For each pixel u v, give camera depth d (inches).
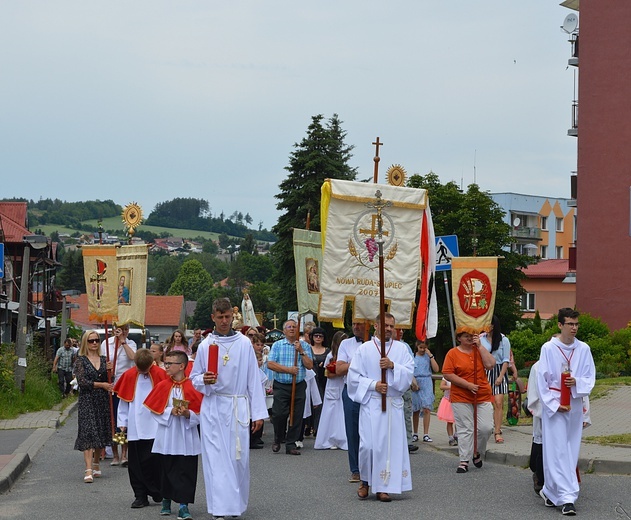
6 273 1672.0
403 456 441.4
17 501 455.5
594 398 818.8
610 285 1553.9
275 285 2230.6
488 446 588.7
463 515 395.5
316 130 2127.2
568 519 383.6
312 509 418.0
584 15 1576.0
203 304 4810.5
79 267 5423.2
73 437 747.4
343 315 530.3
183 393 405.7
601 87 1563.7
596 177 1567.4
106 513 422.0
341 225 528.7
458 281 582.2
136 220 639.1
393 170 556.7
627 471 487.8
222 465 396.2
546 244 3587.6
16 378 997.8
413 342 2080.5
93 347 526.0
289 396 641.6
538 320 1467.8
